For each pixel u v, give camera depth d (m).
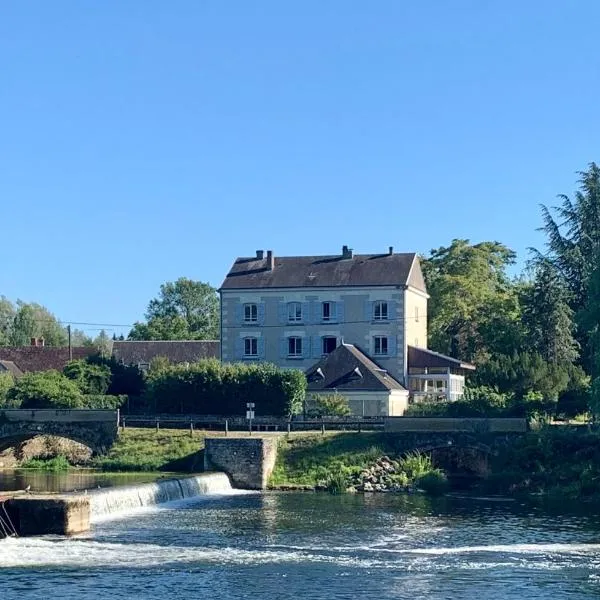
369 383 89.19
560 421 83.06
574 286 101.56
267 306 99.06
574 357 98.19
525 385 88.44
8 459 82.31
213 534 50.69
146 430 80.00
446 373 96.00
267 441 72.50
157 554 45.34
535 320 99.31
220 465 72.38
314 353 97.75
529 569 42.75
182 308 175.38
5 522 49.75
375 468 72.62
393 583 40.25
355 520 55.81
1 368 121.25
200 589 39.12
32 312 172.62
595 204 103.69
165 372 87.44
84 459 81.06
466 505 62.75
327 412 84.88
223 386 85.06
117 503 57.75
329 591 38.94
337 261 100.31
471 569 42.75
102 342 168.25
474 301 116.88
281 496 67.62
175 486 64.62
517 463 72.31
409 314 98.06
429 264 125.19
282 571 42.28
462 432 74.31
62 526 49.72
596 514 58.72
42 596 37.78
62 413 80.19
